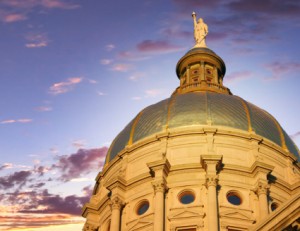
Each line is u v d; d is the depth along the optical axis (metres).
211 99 57.22
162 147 52.41
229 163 50.56
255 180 49.53
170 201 48.78
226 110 55.47
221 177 49.47
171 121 54.81
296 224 29.45
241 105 57.06
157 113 56.88
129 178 52.97
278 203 50.19
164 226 47.16
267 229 31.03
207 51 70.50
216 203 47.03
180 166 50.19
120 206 50.91
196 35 74.44
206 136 52.34
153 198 49.62
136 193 51.12
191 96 58.38
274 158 53.09
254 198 48.81
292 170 53.59
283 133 57.09
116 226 49.47
